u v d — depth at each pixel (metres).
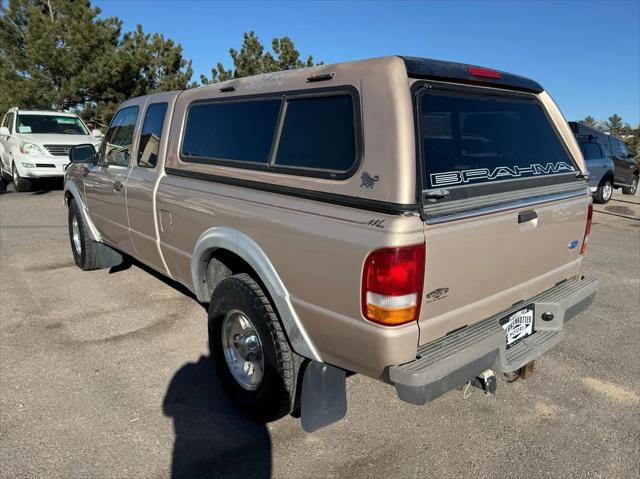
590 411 3.27
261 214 2.78
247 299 2.90
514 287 2.85
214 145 3.36
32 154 11.71
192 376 3.65
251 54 19.91
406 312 2.22
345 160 2.45
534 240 2.87
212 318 3.21
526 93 3.26
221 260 3.40
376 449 2.89
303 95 2.73
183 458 2.79
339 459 2.81
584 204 3.29
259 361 3.04
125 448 2.87
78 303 4.97
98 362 3.81
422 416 3.21
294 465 2.75
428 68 2.47
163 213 3.78
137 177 4.16
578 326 4.60
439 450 2.89
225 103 3.31
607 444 2.94
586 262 6.84
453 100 2.64
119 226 4.68
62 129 12.98
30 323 4.49
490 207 2.55
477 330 2.58
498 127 2.95
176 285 5.48
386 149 2.26
